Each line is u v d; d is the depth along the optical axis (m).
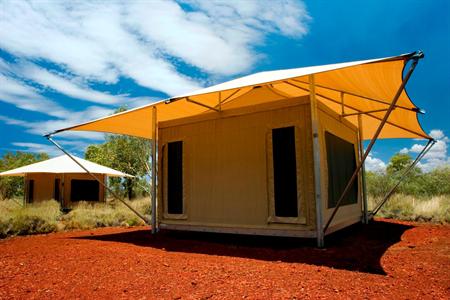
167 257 4.01
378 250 4.29
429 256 3.81
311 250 4.34
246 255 4.17
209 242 5.51
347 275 2.99
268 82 4.09
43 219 7.71
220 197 5.86
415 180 12.81
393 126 8.31
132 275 3.09
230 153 5.82
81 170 15.09
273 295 2.42
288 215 5.04
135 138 22.06
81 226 8.31
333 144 5.96
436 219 7.86
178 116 8.09
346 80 4.62
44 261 3.83
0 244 5.53
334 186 5.73
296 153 5.04
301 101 5.11
